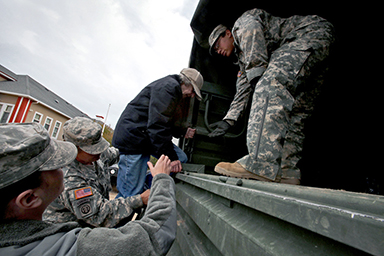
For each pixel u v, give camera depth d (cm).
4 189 46
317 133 231
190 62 300
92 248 50
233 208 75
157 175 95
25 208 50
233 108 206
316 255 37
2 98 1911
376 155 193
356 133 214
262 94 119
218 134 200
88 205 120
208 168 283
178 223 145
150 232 63
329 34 133
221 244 66
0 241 43
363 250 27
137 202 135
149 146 176
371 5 182
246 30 144
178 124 246
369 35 207
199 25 266
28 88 2230
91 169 150
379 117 197
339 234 31
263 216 56
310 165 223
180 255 122
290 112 113
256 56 134
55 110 2217
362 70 215
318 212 35
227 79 306
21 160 49
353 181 208
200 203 102
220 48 235
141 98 179
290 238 44
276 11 227
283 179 103
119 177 186
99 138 149
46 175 53
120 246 53
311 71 123
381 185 184
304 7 213
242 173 109
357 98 218
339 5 196
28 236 46
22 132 53
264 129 109
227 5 229
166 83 167
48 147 57
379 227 26
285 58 120
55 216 124
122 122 176
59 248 48
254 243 49
